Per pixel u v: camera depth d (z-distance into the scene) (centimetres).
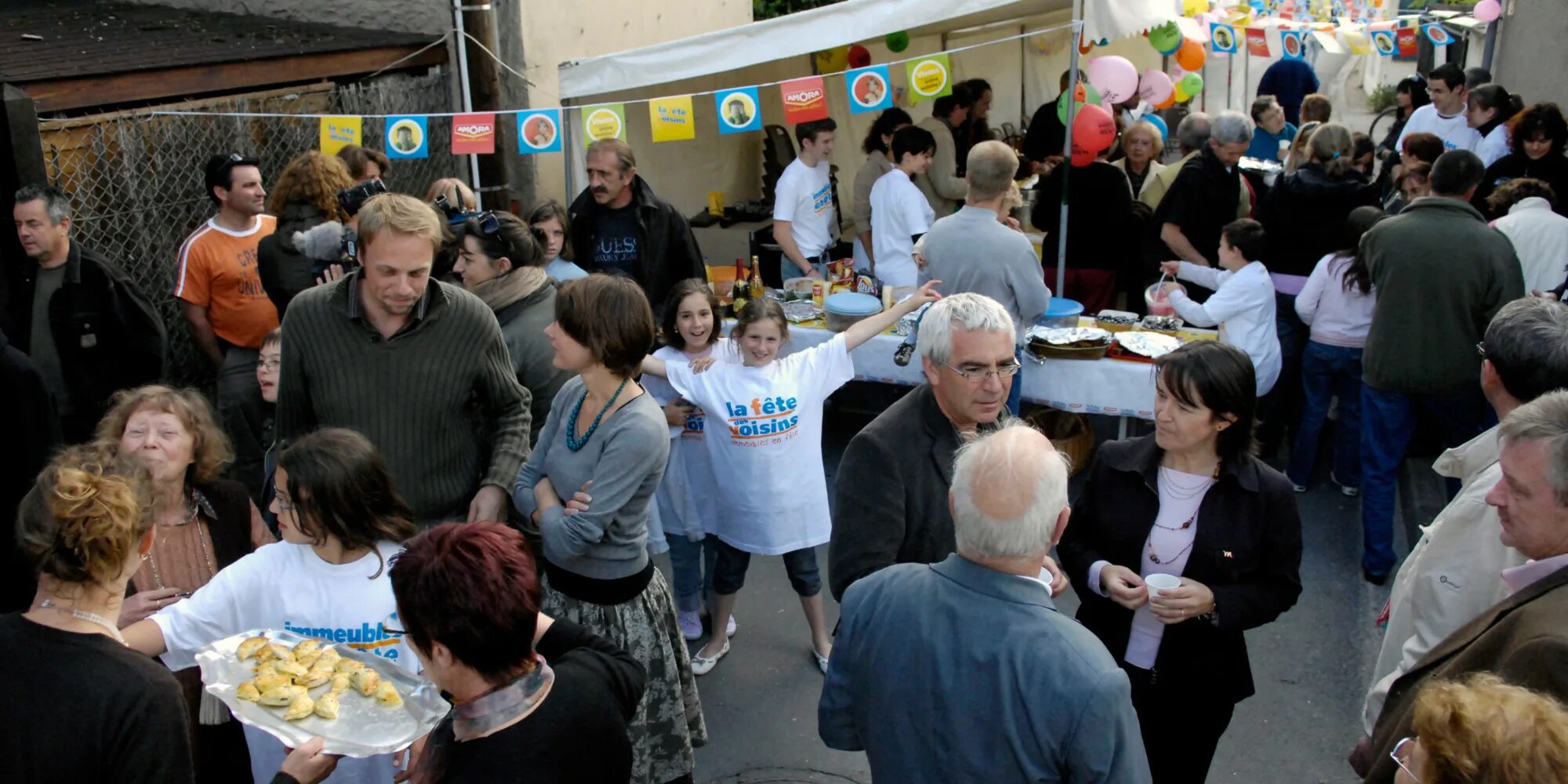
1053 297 614
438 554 183
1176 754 289
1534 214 512
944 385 262
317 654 233
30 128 478
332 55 644
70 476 195
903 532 266
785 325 400
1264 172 806
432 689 228
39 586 200
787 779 368
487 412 337
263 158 609
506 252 404
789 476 401
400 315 310
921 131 648
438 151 713
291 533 254
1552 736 138
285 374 314
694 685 333
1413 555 274
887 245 662
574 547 292
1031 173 869
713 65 612
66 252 450
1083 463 579
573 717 187
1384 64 2064
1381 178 917
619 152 546
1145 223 725
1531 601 200
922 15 565
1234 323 550
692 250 592
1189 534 272
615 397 300
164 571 283
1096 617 290
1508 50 1059
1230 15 758
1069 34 1086
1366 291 519
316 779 210
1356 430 559
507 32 713
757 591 492
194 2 769
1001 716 191
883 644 207
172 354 575
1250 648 441
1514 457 210
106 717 189
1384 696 260
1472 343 443
